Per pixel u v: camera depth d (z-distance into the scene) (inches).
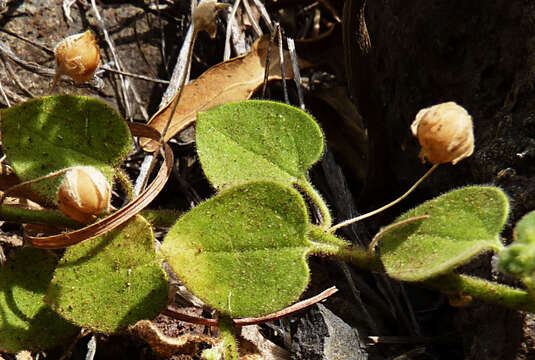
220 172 11.1
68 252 11.0
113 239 10.9
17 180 11.8
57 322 11.3
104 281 10.9
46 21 13.0
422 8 11.7
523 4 11.1
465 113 10.3
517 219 11.0
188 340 10.7
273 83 13.1
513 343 10.7
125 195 12.8
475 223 10.3
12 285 11.3
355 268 12.3
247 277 10.6
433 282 10.5
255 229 10.7
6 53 12.8
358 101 12.3
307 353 11.3
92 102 11.2
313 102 13.3
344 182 12.6
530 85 11.1
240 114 11.1
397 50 12.1
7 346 11.2
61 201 10.7
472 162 11.4
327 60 13.3
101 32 13.2
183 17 13.4
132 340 11.7
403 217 10.5
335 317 11.5
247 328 11.6
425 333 11.9
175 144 13.0
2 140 11.3
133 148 12.9
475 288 10.5
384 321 12.0
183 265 10.7
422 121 10.4
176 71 12.9
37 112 11.2
